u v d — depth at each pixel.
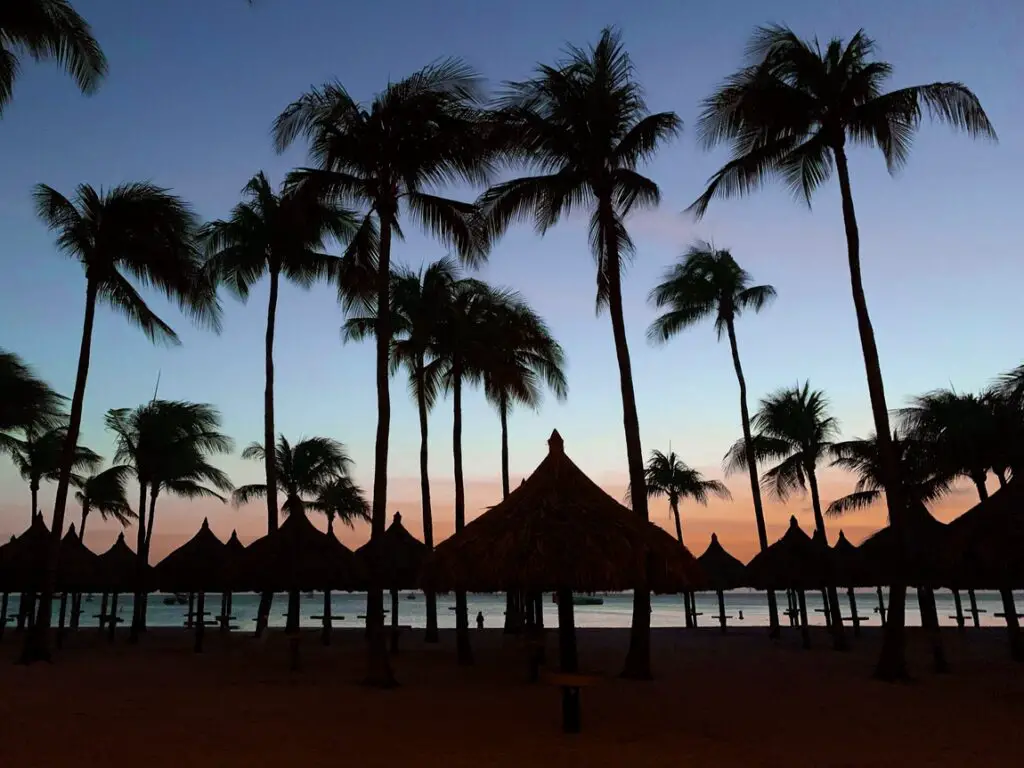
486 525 11.74
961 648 25.77
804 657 22.75
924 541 22.73
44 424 27.38
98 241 21.00
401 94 17.20
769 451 31.00
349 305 20.77
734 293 31.86
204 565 23.39
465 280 25.98
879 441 17.75
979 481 23.62
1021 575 14.55
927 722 11.91
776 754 9.62
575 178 18.41
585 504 11.70
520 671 18.64
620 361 18.05
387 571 23.89
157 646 26.16
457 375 23.75
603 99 18.05
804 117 18.75
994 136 17.39
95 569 26.80
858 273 18.16
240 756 9.29
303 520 21.95
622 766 8.97
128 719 11.70
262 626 26.31
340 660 20.86
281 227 24.16
